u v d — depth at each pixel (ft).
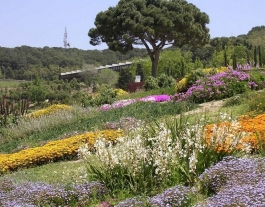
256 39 264.93
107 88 82.43
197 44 141.28
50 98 162.61
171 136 26.48
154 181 24.48
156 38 134.72
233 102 53.16
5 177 33.86
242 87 62.03
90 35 140.15
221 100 60.03
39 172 35.96
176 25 129.59
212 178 22.09
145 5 133.80
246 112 43.75
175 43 139.95
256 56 174.09
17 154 41.93
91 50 351.67
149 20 126.00
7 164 39.45
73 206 24.49
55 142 43.98
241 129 31.45
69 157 41.06
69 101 110.01
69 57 318.45
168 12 129.08
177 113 54.39
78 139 42.34
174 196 20.52
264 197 16.43
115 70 273.75
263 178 19.49
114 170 25.57
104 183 25.63
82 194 24.89
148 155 24.84
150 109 57.77
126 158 24.67
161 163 23.75
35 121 61.57
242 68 71.67
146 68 183.32
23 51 293.02
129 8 129.59
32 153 40.83
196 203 20.53
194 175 24.22
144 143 26.43
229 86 62.23
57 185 26.73
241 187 18.40
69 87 189.57
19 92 160.56
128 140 25.27
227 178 21.56
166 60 183.11
